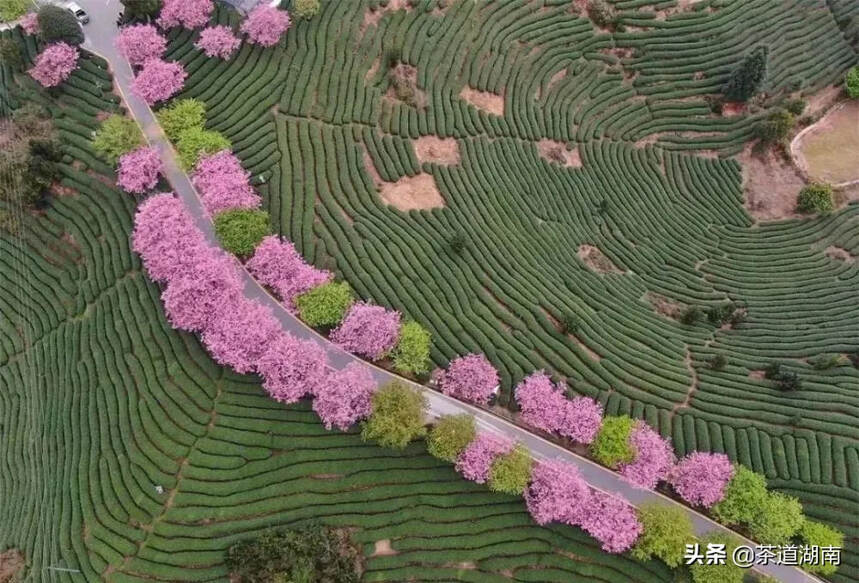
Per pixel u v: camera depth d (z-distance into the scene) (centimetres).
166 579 3922
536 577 4112
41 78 5125
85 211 4944
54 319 4728
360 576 4000
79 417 4347
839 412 4706
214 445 4203
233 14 5506
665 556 4038
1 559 4128
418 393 4181
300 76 5375
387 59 5562
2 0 5241
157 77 5056
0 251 4934
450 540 4116
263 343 4272
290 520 4072
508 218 5322
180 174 5041
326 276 4597
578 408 4366
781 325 5253
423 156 5409
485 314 4766
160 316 4550
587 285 5175
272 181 5003
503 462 4081
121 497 4084
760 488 4253
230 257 4659
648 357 4850
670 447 4431
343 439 4278
